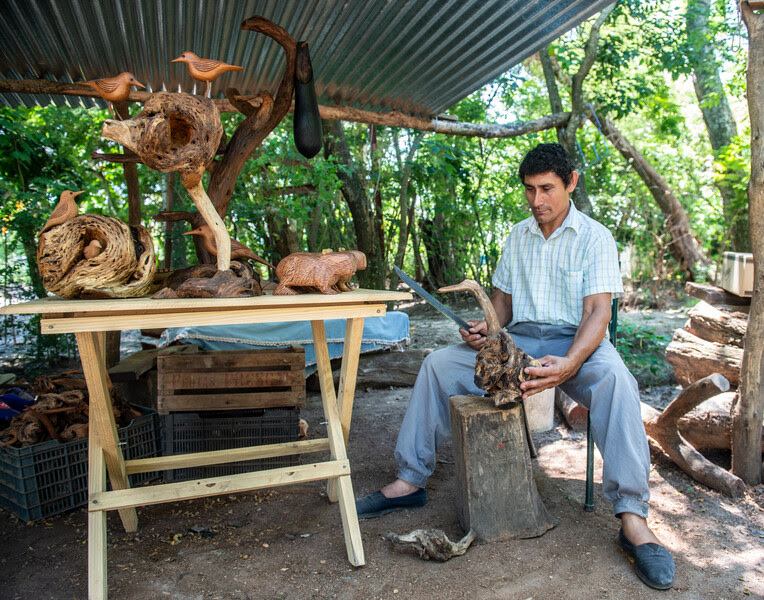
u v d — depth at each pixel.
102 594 1.91
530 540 2.34
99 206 8.57
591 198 10.66
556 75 9.62
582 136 10.28
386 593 1.99
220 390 3.02
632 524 2.20
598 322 2.42
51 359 5.95
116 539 2.38
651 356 5.08
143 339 5.55
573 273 2.63
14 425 2.68
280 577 2.10
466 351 2.67
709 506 2.66
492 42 3.55
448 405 2.66
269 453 2.56
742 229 8.98
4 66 3.78
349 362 2.35
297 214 6.59
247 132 2.56
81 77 3.97
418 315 8.81
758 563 2.18
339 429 2.41
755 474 2.82
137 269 1.91
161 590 2.02
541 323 2.74
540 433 3.73
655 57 8.33
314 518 2.56
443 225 10.55
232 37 3.57
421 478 2.62
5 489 2.69
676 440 3.03
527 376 2.22
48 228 1.82
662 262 9.85
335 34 3.51
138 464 2.41
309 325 4.20
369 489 2.91
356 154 9.57
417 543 2.21
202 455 2.48
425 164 9.09
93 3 3.17
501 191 10.46
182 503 2.73
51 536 2.45
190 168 1.85
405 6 3.21
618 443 2.26
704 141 12.59
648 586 2.01
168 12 3.27
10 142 6.40
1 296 6.41
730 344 3.32
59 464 2.66
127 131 1.74
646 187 10.55
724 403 3.12
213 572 2.13
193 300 1.80
